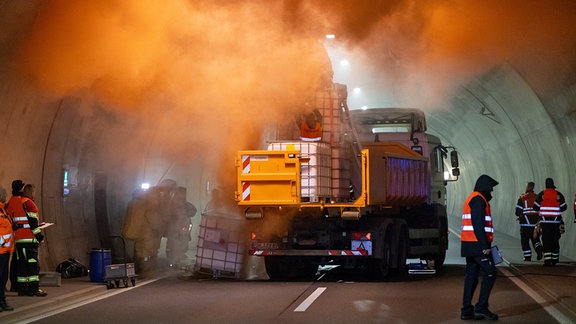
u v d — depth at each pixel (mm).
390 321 11234
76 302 13805
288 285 16344
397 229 18188
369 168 16781
